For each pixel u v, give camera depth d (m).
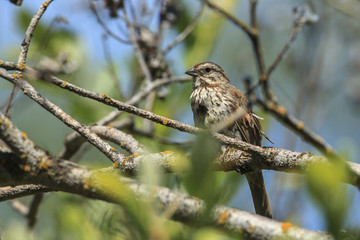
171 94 11.73
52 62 9.07
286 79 15.05
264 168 7.14
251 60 14.88
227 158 7.27
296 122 4.34
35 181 4.93
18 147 4.89
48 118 14.41
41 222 9.84
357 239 3.60
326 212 3.43
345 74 14.38
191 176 3.72
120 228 6.54
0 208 12.03
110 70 11.04
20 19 11.19
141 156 6.72
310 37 13.79
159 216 4.00
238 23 8.28
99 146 6.83
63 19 10.08
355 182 4.06
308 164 6.60
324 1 13.93
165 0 11.66
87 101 11.10
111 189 4.46
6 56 11.15
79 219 7.29
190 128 6.52
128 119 10.45
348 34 14.66
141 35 11.51
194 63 12.00
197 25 12.09
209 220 4.42
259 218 4.50
